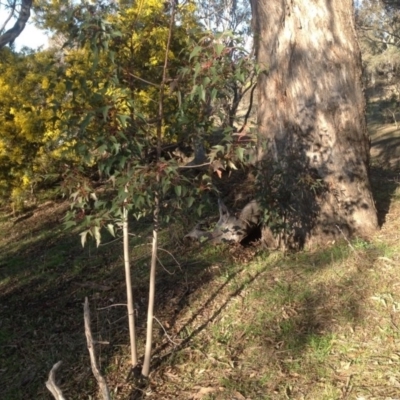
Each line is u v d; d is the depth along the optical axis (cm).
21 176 1088
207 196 412
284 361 423
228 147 394
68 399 422
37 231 1038
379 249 585
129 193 359
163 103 415
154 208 405
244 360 434
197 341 474
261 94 655
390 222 667
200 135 419
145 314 540
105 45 376
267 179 595
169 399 401
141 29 448
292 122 629
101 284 646
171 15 397
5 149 1038
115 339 501
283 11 629
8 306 650
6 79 1042
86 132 379
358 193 636
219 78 383
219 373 422
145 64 452
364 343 430
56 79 417
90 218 384
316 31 622
